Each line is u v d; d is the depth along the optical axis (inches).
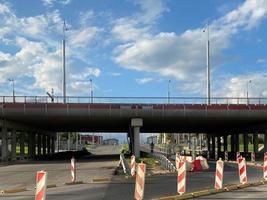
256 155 2496.3
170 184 867.4
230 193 729.6
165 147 4052.7
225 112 2059.5
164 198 629.9
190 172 1291.8
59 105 2012.8
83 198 658.2
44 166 1654.8
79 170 1364.4
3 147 2135.8
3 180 1050.7
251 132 2770.7
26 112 2001.7
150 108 2050.9
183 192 682.8
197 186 835.4
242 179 860.6
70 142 5792.3
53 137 3789.4
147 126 2689.5
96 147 6486.2
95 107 2036.2
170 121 2279.8
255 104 2065.7
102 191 754.8
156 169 1366.9
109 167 1493.6
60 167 1562.5
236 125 2605.8
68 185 882.8
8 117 2060.8
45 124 2541.8
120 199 641.6
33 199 661.3
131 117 2087.8
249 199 650.2
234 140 3316.9
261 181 918.4
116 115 2057.1
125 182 930.1
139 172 603.8
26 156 2514.8
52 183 931.3
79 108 2023.9
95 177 1085.1
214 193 725.9
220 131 3255.4
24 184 943.7
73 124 2539.4
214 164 1796.3
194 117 2092.8
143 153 2330.2
